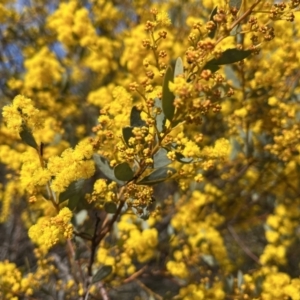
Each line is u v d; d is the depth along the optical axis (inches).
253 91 26.0
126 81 28.5
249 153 28.3
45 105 32.9
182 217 29.9
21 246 41.7
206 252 28.1
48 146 29.9
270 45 24.6
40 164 17.3
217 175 34.2
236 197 36.4
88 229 22.4
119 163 17.5
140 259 25.5
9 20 36.6
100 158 18.3
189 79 16.2
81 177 16.8
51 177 17.4
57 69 31.8
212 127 33.9
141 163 16.9
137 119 17.5
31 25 40.4
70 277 32.0
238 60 16.0
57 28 30.2
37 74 30.7
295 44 24.2
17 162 25.8
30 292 23.6
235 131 28.8
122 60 28.4
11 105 17.1
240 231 43.0
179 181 18.2
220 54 15.4
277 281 22.9
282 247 29.5
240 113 26.0
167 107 15.8
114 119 18.4
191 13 32.4
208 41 15.1
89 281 20.9
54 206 17.8
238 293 24.7
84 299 20.7
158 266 29.9
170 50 29.1
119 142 17.6
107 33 36.4
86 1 39.0
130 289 43.1
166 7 33.4
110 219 20.2
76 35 29.6
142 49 25.9
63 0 40.3
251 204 36.5
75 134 34.8
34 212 29.2
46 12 40.6
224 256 28.5
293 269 40.9
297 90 27.6
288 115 25.7
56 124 30.1
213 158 17.5
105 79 36.1
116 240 26.1
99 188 17.7
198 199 29.9
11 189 30.2
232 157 28.3
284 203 34.9
